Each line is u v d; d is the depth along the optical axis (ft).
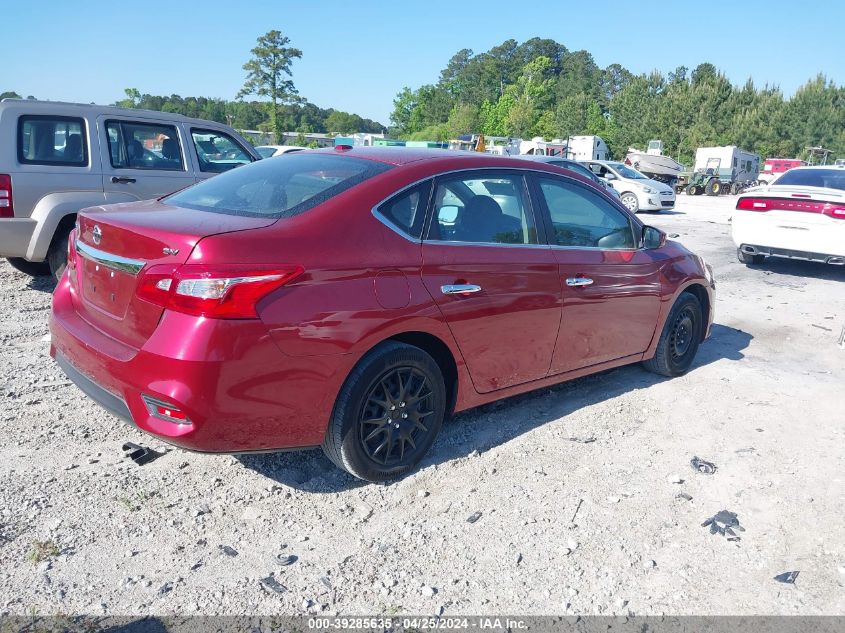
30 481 10.88
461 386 12.12
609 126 335.88
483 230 12.26
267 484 11.25
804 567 9.93
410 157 12.14
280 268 9.38
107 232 10.29
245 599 8.63
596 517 10.88
